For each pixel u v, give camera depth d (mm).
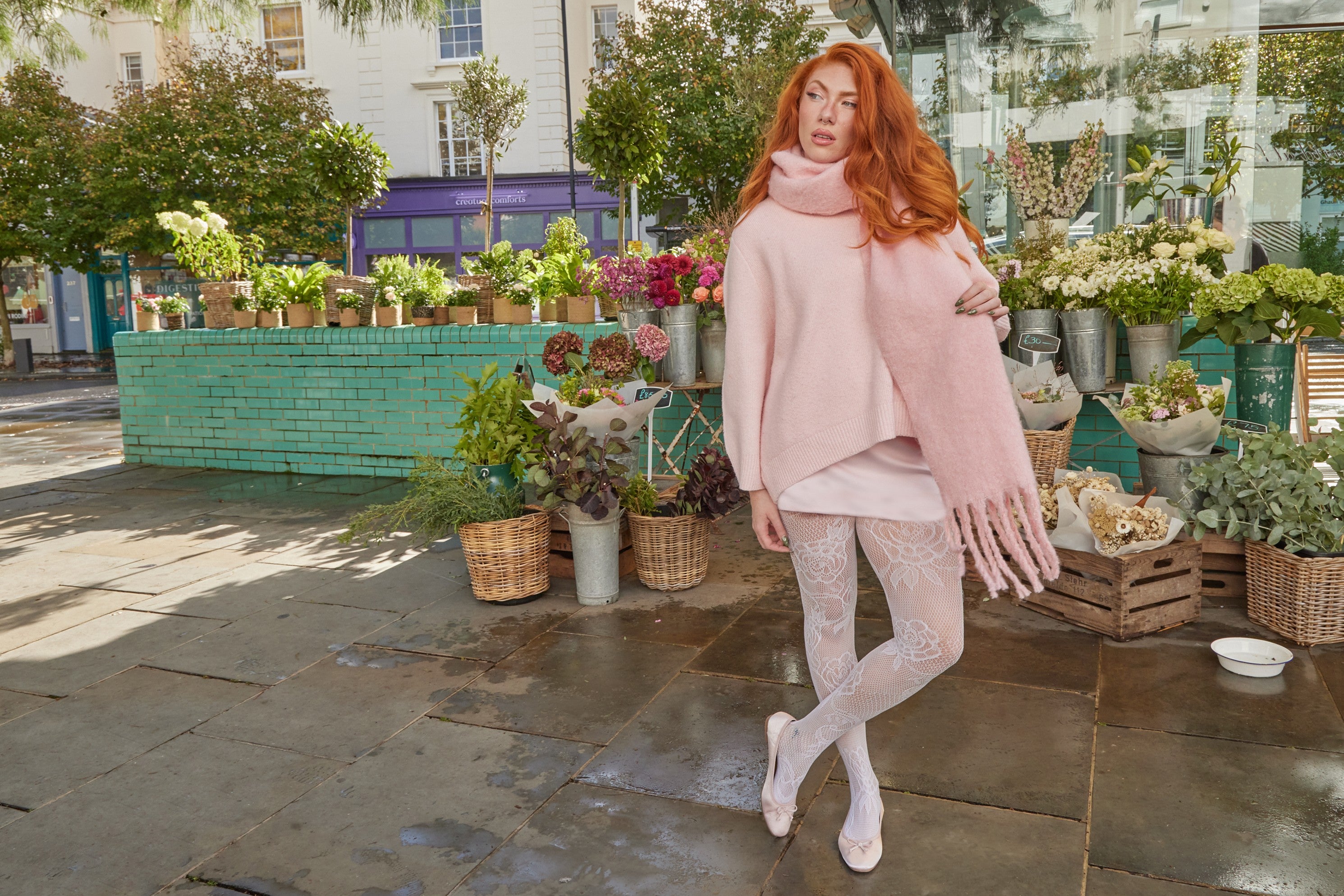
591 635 3324
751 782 2275
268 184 16672
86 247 17922
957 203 1633
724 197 15148
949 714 2580
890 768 2311
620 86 6777
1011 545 1524
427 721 2686
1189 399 3492
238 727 2689
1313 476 3025
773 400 1689
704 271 4828
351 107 19219
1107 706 2588
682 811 2158
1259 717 2486
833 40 17312
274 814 2209
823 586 1769
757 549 4391
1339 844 1927
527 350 6156
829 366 1614
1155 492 3561
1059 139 6188
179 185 16766
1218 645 2850
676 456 5691
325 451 6867
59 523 5523
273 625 3564
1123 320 4156
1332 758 2266
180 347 7238
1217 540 3318
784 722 2033
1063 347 4250
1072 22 6031
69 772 2449
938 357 1540
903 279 1554
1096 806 2104
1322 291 3707
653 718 2648
